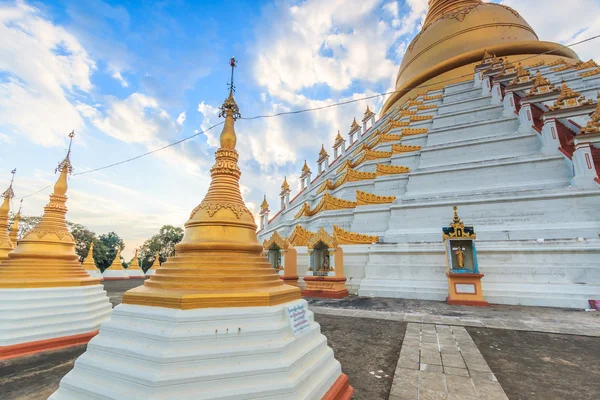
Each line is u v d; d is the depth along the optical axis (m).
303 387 3.29
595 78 22.84
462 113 22.81
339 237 16.66
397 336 7.00
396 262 14.52
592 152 14.92
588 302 10.52
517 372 4.93
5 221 11.66
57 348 6.75
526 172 15.81
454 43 33.94
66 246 8.13
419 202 16.44
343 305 11.31
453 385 4.41
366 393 4.20
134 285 21.39
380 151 25.94
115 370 3.02
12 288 6.79
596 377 4.74
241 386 2.96
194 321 3.15
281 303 3.86
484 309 10.41
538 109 20.03
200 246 4.00
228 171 4.81
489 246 12.69
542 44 29.91
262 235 32.50
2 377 5.08
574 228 12.45
